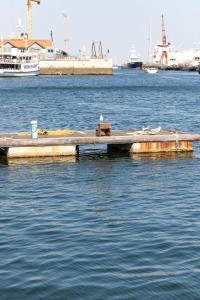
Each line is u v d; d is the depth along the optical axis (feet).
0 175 104.32
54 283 51.75
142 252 60.03
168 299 48.44
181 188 93.76
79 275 53.62
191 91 470.80
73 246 62.18
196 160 120.26
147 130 135.13
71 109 276.21
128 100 356.59
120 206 81.15
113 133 132.57
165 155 125.49
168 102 337.11
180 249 60.90
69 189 92.94
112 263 56.75
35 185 96.02
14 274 53.88
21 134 129.90
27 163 115.65
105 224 71.31
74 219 73.87
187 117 234.99
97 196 87.71
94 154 128.47
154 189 92.84
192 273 53.88
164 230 68.33
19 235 66.64
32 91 444.96
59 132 132.67
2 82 609.83
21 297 49.01
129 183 97.71
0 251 60.64
